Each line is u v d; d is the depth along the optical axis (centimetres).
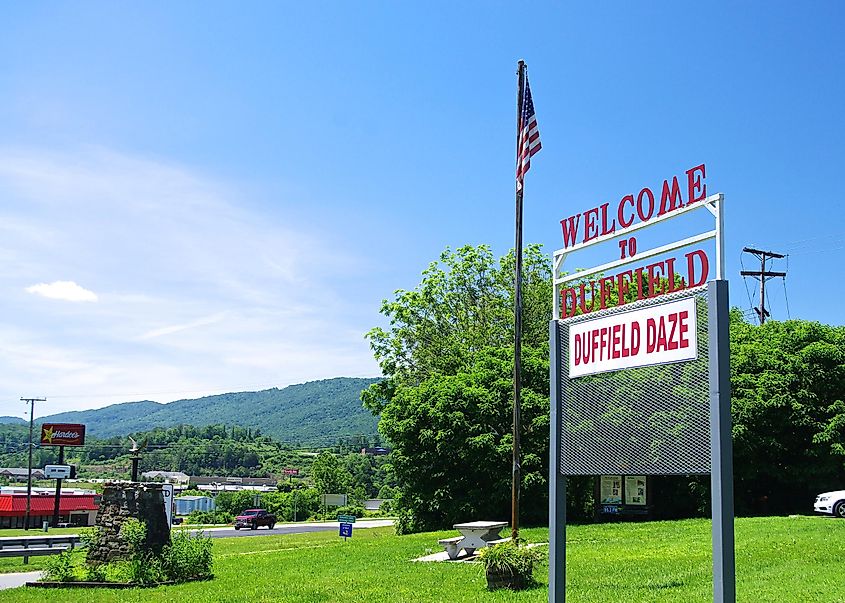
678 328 966
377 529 4903
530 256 4728
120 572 1922
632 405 1026
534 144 1759
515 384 1862
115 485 2061
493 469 3109
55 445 6462
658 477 3103
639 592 1362
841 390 2947
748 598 1250
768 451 2914
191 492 10225
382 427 3444
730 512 881
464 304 4706
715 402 902
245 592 1667
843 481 2925
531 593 1429
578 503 3284
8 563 2594
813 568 1484
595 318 1102
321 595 1571
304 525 6862
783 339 3156
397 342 4603
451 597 1453
